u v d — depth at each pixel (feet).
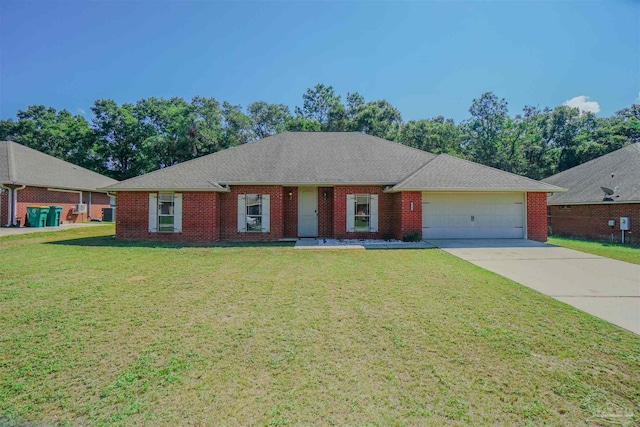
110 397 9.66
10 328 14.58
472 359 12.00
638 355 12.33
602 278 24.27
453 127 129.39
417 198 44.29
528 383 10.47
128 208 45.55
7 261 29.48
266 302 18.47
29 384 10.27
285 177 46.42
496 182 44.70
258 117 146.10
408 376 10.85
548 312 16.94
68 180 73.72
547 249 37.60
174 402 9.44
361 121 124.57
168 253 34.78
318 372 11.07
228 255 33.88
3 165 64.59
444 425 8.54
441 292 20.53
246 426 8.45
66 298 18.92
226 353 12.40
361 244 41.63
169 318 15.96
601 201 53.01
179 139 111.96
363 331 14.48
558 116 129.29
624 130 109.40
